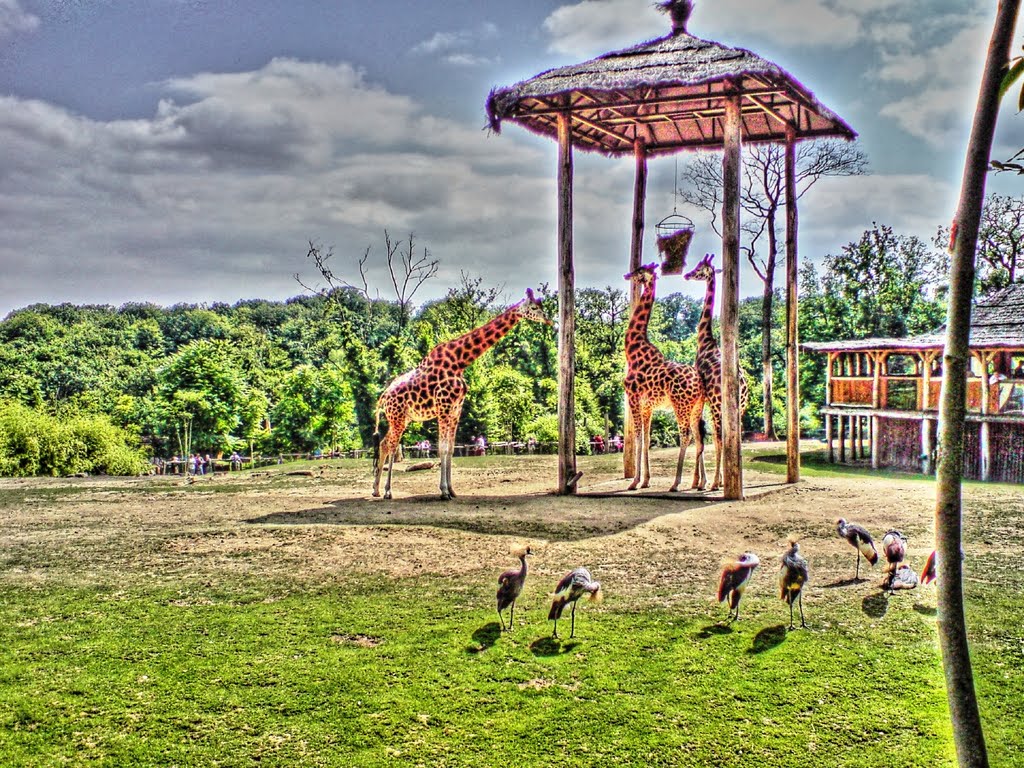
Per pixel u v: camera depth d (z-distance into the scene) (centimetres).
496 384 4141
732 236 1733
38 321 9375
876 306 4684
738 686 823
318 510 1717
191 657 899
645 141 2259
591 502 1750
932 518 1562
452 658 891
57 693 816
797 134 2134
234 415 4916
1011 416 2262
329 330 8550
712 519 1545
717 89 1894
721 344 1758
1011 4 421
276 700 802
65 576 1216
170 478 2523
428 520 1556
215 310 13275
